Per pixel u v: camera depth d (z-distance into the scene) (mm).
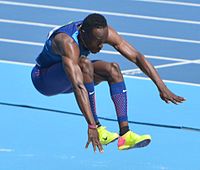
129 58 22422
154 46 41312
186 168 25016
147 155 26047
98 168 24672
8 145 26500
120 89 22469
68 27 21828
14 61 37875
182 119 30047
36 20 45469
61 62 22859
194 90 34312
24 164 24781
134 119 29844
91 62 22062
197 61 39000
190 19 46938
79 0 49875
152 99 32500
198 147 27094
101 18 20938
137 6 49188
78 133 28047
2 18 45688
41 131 28094
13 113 30016
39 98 31969
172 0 51156
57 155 25719
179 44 41812
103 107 31125
